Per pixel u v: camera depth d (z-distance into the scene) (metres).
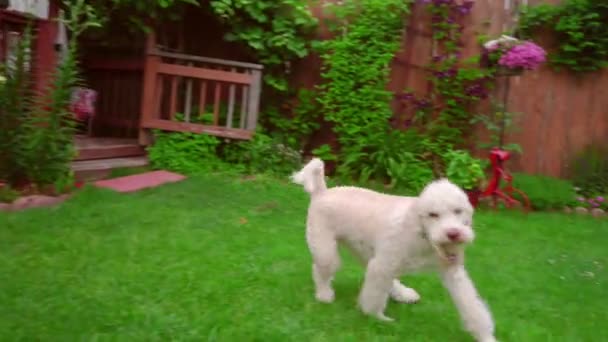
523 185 7.57
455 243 3.21
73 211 5.73
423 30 8.38
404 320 3.84
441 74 8.15
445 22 8.19
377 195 3.91
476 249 5.49
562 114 8.23
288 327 3.58
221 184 7.27
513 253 5.44
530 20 8.02
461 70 8.10
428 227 3.33
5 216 5.45
